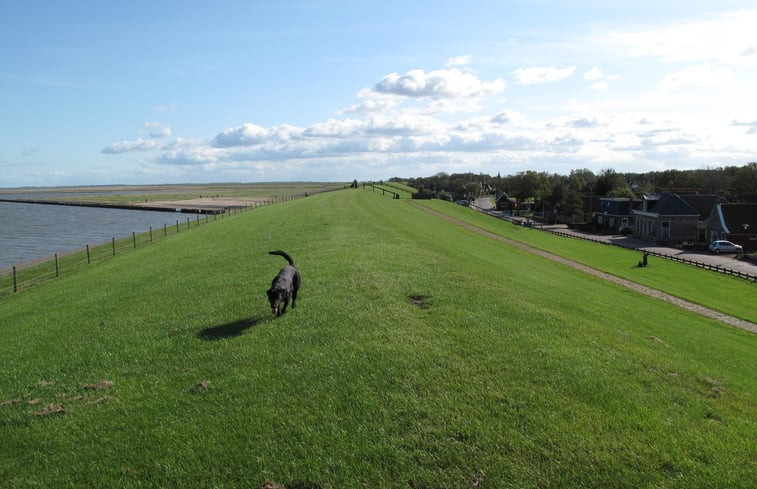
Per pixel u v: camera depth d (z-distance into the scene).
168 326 15.59
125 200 161.75
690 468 8.62
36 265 39.91
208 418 9.93
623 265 51.34
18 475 8.59
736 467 8.73
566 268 43.91
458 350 12.92
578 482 8.20
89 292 23.03
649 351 14.88
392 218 57.44
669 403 10.97
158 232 58.56
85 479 8.42
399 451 8.80
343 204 74.19
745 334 25.19
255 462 8.61
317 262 24.33
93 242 60.97
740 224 69.00
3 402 11.16
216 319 15.93
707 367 15.06
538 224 105.88
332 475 8.29
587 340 14.56
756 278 44.38
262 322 15.32
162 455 8.89
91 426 9.88
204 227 54.50
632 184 159.75
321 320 15.18
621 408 10.42
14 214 109.94
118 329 15.76
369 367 11.78
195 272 24.92
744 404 11.72
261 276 21.89
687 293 37.50
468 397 10.52
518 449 8.89
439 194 143.75
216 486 8.12
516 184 166.00
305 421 9.73
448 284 20.31
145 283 23.50
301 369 11.84
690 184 130.12
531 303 18.75
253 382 11.30
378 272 21.70
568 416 9.96
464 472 8.36
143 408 10.46
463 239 49.84
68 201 156.12
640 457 8.82
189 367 12.34
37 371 12.80
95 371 12.48
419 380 11.16
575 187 152.38
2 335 17.05
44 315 19.23
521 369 11.89
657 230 80.25
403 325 14.73
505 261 35.69
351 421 9.69
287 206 75.94
